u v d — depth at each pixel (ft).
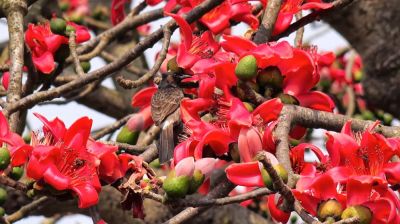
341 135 18.61
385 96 35.27
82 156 19.51
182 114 20.16
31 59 25.27
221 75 20.22
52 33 26.17
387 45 34.65
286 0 23.85
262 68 20.75
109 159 19.83
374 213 17.49
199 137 19.53
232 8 23.62
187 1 24.94
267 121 19.93
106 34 29.78
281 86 20.88
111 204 31.30
